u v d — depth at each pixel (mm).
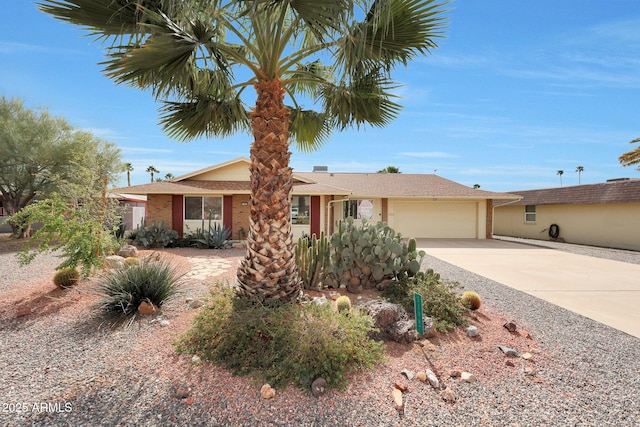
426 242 16844
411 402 2855
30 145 15117
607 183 16922
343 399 2869
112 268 6887
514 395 2994
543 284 7598
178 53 3877
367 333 3930
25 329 4336
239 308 4078
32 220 6156
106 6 3643
